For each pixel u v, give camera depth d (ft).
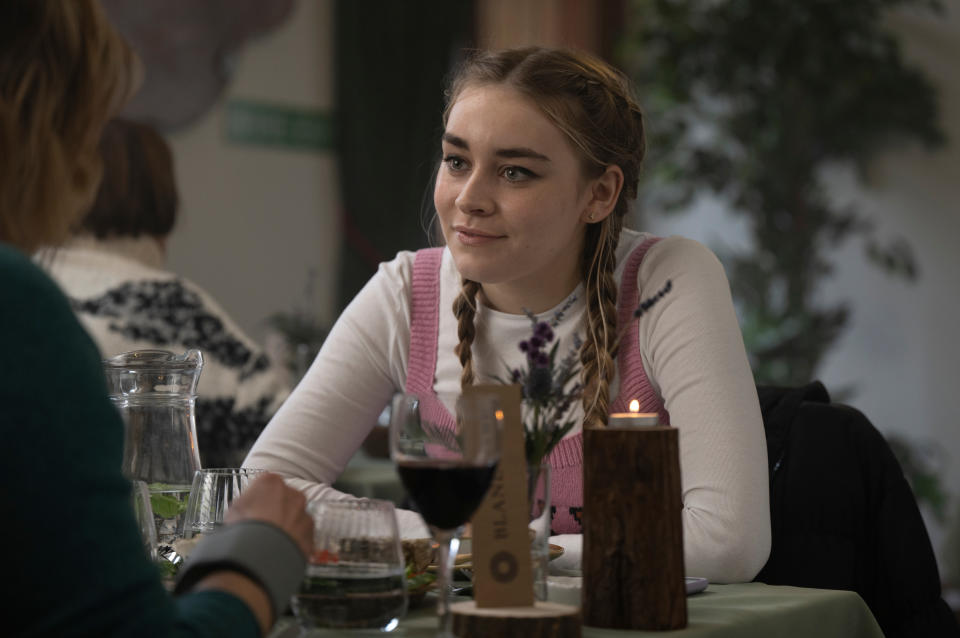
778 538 6.17
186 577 3.12
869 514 6.12
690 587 4.37
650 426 3.81
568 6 23.29
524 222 5.64
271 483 3.40
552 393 3.79
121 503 2.70
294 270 20.58
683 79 20.25
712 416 5.34
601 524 3.69
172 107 18.70
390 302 6.65
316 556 3.45
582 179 5.85
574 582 4.09
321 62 20.99
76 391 2.65
